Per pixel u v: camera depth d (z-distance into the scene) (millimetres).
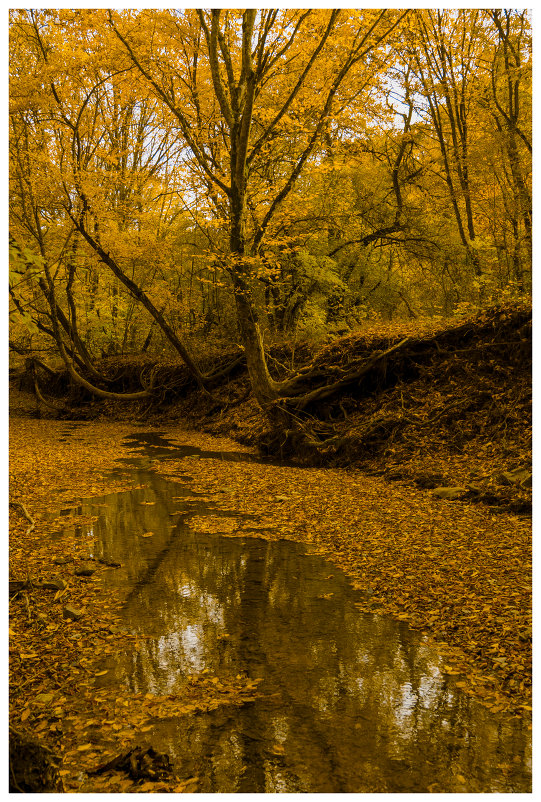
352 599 5914
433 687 4184
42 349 27469
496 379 12148
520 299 12898
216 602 5855
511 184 16719
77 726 3693
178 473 13227
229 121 15148
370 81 17234
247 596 6008
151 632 5156
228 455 15922
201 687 4199
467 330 13234
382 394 14312
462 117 18672
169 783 3146
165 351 26547
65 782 3123
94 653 4734
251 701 4000
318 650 4785
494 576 6176
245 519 9195
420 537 7723
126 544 7863
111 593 6102
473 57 18547
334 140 19656
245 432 18250
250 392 20891
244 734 3621
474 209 19594
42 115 20141
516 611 5230
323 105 15516
